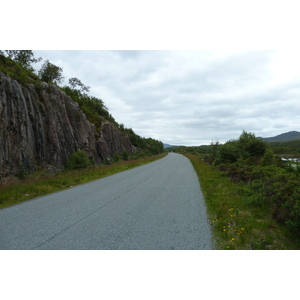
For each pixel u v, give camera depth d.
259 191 7.40
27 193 9.42
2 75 20.97
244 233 4.54
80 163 25.78
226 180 12.03
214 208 6.54
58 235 4.55
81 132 35.69
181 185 11.29
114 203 7.52
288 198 5.23
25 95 24.09
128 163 28.27
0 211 6.57
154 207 6.90
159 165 26.50
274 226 4.95
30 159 21.50
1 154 17.97
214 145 26.27
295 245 4.01
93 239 4.34
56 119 28.97
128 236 4.48
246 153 20.02
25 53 44.34
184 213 6.17
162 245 4.04
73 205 7.29
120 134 68.81
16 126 20.67
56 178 13.80
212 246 3.99
